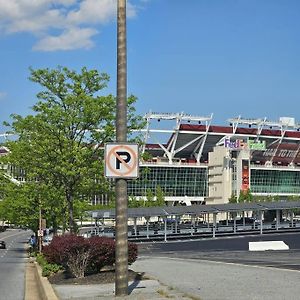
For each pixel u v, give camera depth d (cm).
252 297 1113
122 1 1187
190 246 4956
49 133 2572
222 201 15262
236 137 16250
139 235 6281
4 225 16350
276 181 16400
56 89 2622
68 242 1780
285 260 2541
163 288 1327
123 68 1180
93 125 2589
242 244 4853
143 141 2797
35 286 2014
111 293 1291
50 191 2986
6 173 4000
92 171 2538
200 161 16688
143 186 14025
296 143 17500
